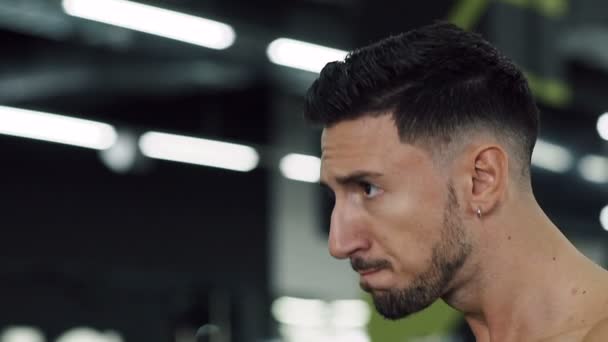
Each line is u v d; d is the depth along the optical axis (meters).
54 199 7.30
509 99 1.35
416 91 1.31
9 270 7.08
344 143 1.32
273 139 7.53
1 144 7.11
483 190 1.33
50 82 6.41
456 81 1.33
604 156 7.54
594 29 5.46
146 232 7.67
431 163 1.31
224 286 7.95
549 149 7.12
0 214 7.07
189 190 7.88
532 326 1.33
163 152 7.51
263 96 7.39
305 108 1.37
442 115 1.31
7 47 6.10
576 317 1.31
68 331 7.29
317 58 5.99
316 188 8.35
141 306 7.62
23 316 7.11
